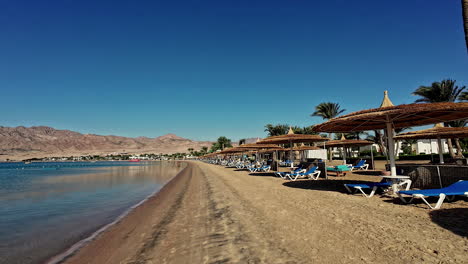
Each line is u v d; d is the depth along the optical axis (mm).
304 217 5102
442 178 6203
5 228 6238
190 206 7543
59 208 8852
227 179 14680
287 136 13570
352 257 3145
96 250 4375
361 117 6250
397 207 5402
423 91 22391
